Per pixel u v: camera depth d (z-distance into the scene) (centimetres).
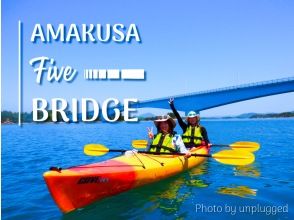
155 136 879
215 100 4975
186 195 696
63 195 570
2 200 675
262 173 910
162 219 562
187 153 862
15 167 1066
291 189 736
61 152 1459
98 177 618
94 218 570
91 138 2334
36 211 608
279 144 1695
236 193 709
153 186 763
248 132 2959
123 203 642
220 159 856
